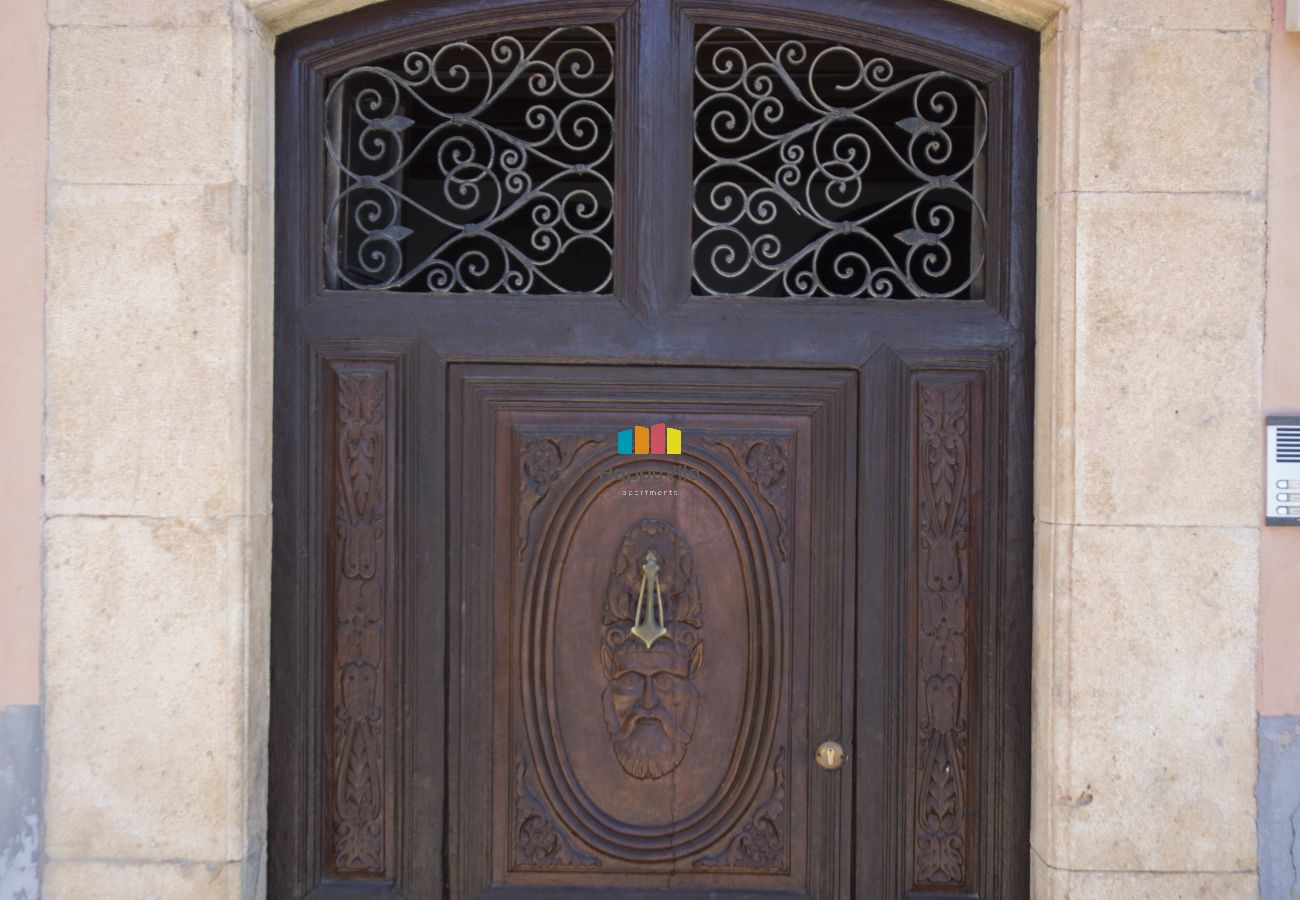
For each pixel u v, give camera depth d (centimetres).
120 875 250
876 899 273
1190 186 248
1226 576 249
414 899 272
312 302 271
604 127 295
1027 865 268
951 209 285
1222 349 248
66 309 250
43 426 250
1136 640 249
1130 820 249
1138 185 249
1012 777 268
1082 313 249
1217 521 249
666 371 274
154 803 250
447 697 273
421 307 272
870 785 273
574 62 276
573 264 292
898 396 272
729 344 271
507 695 276
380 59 275
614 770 277
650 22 271
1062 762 251
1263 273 248
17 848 250
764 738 276
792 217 299
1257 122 248
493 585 275
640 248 271
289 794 269
